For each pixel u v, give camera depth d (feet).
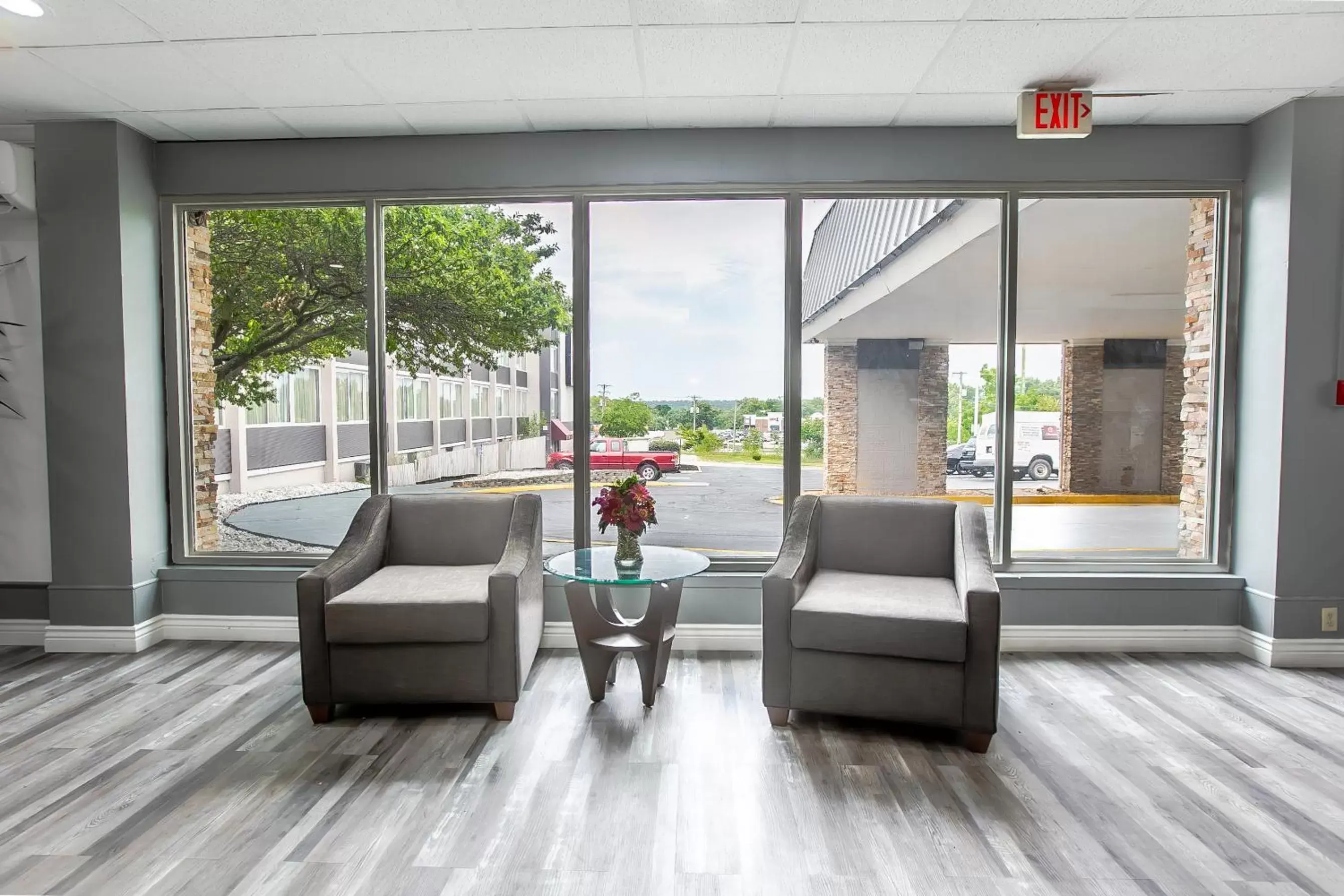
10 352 12.25
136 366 11.96
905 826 7.02
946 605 9.04
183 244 12.66
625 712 9.65
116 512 11.87
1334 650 11.19
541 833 6.89
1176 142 11.66
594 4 8.14
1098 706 9.84
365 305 12.55
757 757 8.41
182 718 9.46
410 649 9.29
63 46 9.05
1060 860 6.48
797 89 10.37
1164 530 12.44
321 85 10.20
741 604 12.12
